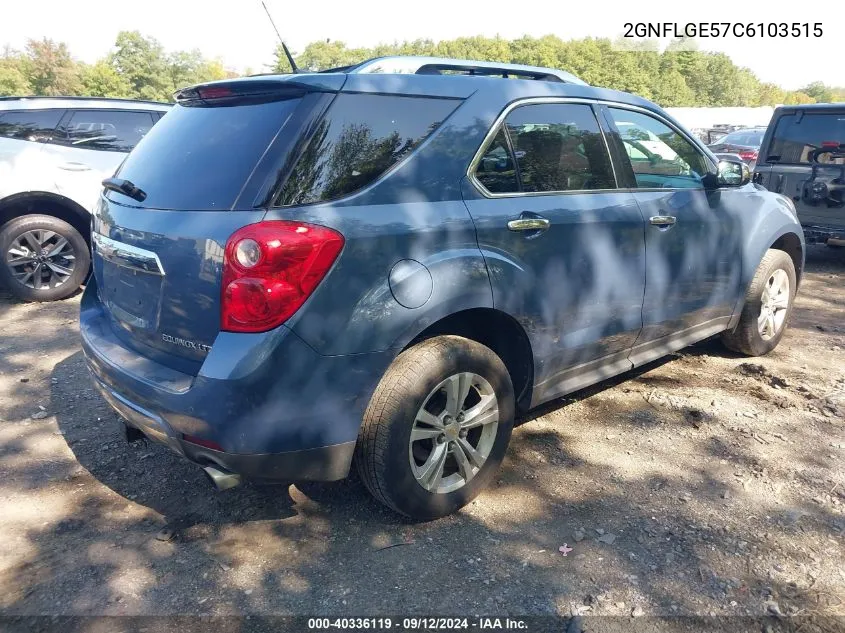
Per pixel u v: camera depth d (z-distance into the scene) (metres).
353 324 2.48
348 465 2.63
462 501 2.98
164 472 3.33
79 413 3.95
